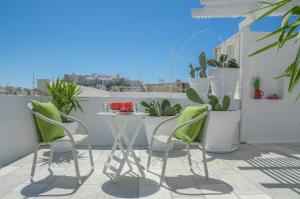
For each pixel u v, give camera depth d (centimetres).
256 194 300
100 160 435
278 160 446
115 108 365
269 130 608
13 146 431
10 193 295
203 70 578
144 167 399
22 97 461
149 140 511
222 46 738
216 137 501
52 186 317
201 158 455
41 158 440
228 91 562
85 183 328
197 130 337
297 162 434
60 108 496
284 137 612
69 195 292
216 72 558
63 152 483
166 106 529
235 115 493
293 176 363
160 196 292
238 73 566
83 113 562
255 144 590
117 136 374
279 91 625
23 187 313
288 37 158
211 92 591
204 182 337
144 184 328
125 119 350
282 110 610
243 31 600
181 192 303
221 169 392
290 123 613
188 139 337
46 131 325
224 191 308
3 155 404
